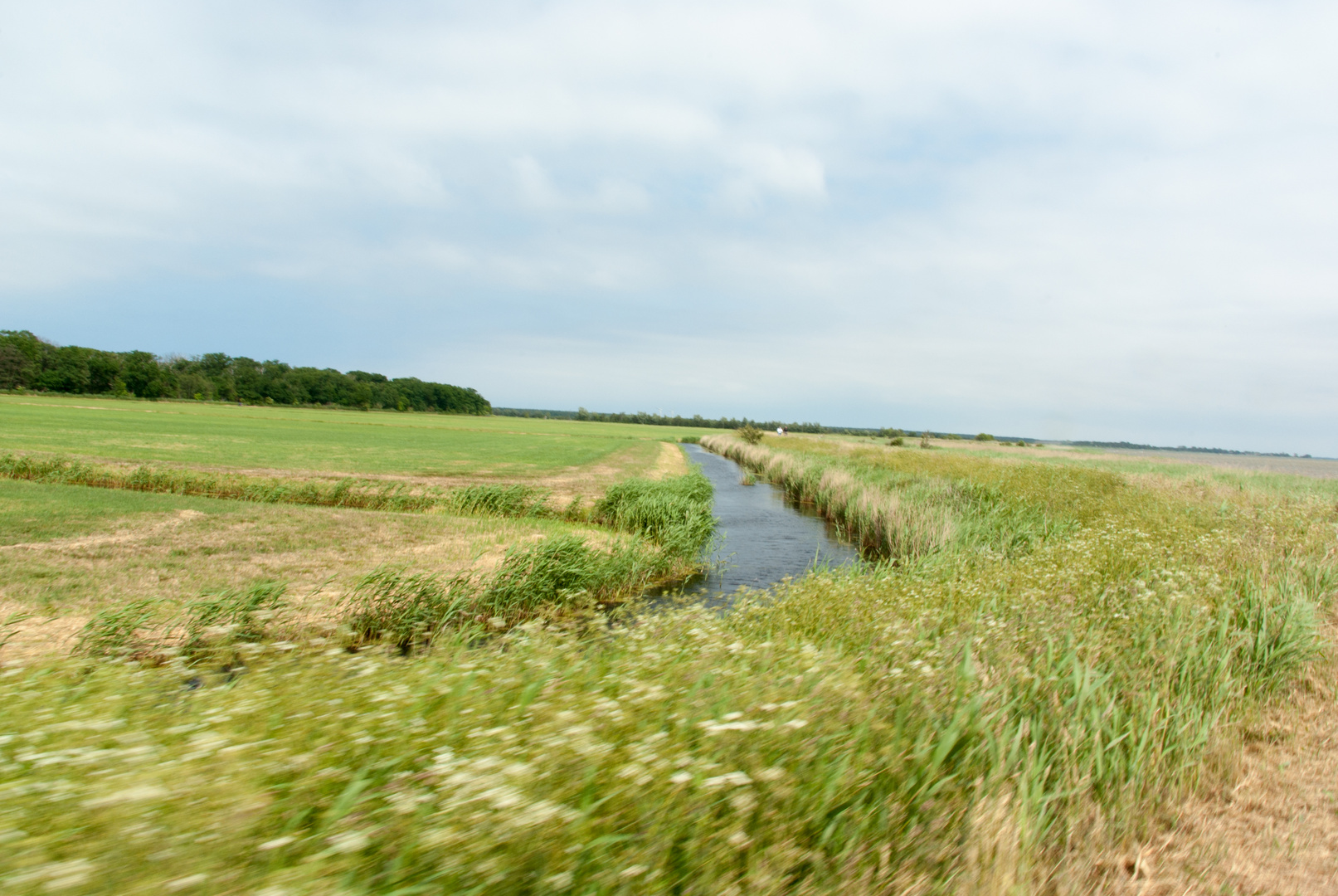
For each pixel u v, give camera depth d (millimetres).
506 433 71500
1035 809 3387
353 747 2654
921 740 3412
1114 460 47438
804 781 2855
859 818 2852
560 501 20125
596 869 2197
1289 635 5750
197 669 6195
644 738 2773
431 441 49625
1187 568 7344
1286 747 4645
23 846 1685
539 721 2984
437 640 5816
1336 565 8609
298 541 12602
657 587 12234
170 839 1794
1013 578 7258
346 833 2029
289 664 3965
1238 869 3365
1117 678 4805
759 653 4320
